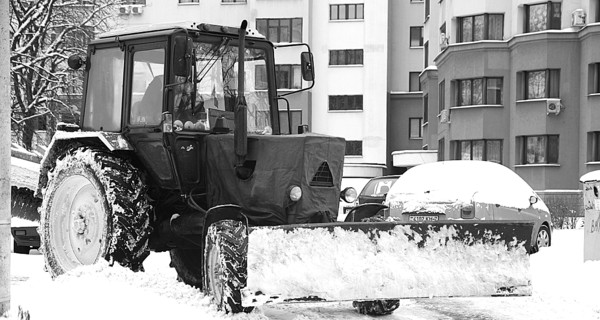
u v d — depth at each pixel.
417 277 7.15
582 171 32.34
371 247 7.12
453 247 7.35
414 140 51.72
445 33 36.84
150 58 8.66
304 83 48.34
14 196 13.30
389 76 51.91
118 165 8.53
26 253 15.24
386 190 19.44
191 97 8.41
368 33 48.81
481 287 7.35
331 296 6.90
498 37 34.88
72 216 8.97
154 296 7.41
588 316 8.29
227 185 8.03
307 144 7.65
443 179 13.85
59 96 34.31
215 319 6.83
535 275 11.34
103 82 9.16
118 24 42.31
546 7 33.34
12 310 7.21
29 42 31.89
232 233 7.00
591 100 32.00
